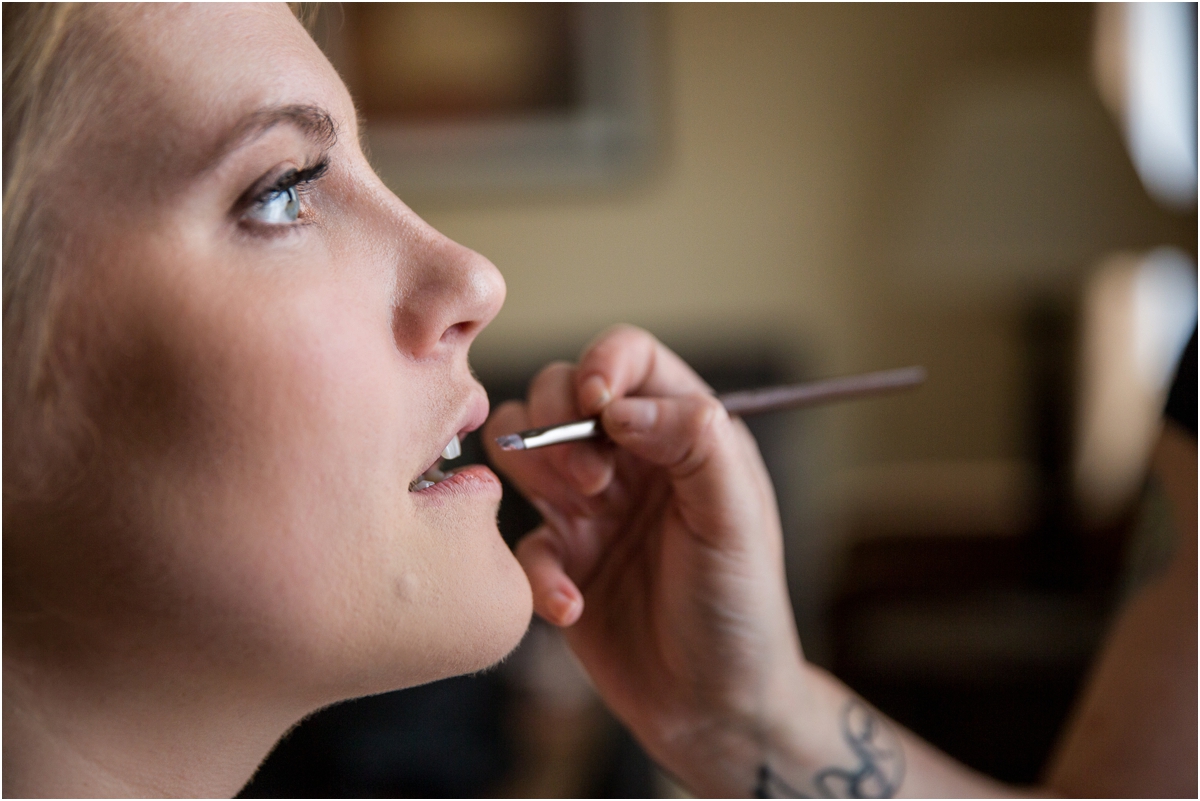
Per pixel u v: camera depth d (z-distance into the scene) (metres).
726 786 0.68
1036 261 1.84
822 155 1.95
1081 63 1.92
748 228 1.96
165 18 0.39
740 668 0.64
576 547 0.69
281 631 0.40
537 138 1.91
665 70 1.92
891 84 1.93
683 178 1.95
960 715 1.67
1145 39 1.98
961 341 2.00
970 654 1.69
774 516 0.67
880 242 1.96
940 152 1.87
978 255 1.85
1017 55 1.92
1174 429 0.71
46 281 0.37
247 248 0.40
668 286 1.98
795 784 0.67
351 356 0.41
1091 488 2.07
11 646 0.39
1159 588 0.70
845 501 2.05
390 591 0.42
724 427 0.59
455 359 0.46
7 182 0.37
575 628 0.70
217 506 0.38
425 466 0.44
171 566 0.38
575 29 1.89
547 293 1.98
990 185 1.84
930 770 0.69
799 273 1.98
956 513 2.04
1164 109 1.97
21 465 0.38
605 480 0.63
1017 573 1.84
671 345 1.95
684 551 0.63
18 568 0.38
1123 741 0.67
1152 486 0.73
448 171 1.91
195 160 0.38
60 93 0.37
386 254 0.44
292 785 1.39
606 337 0.65
